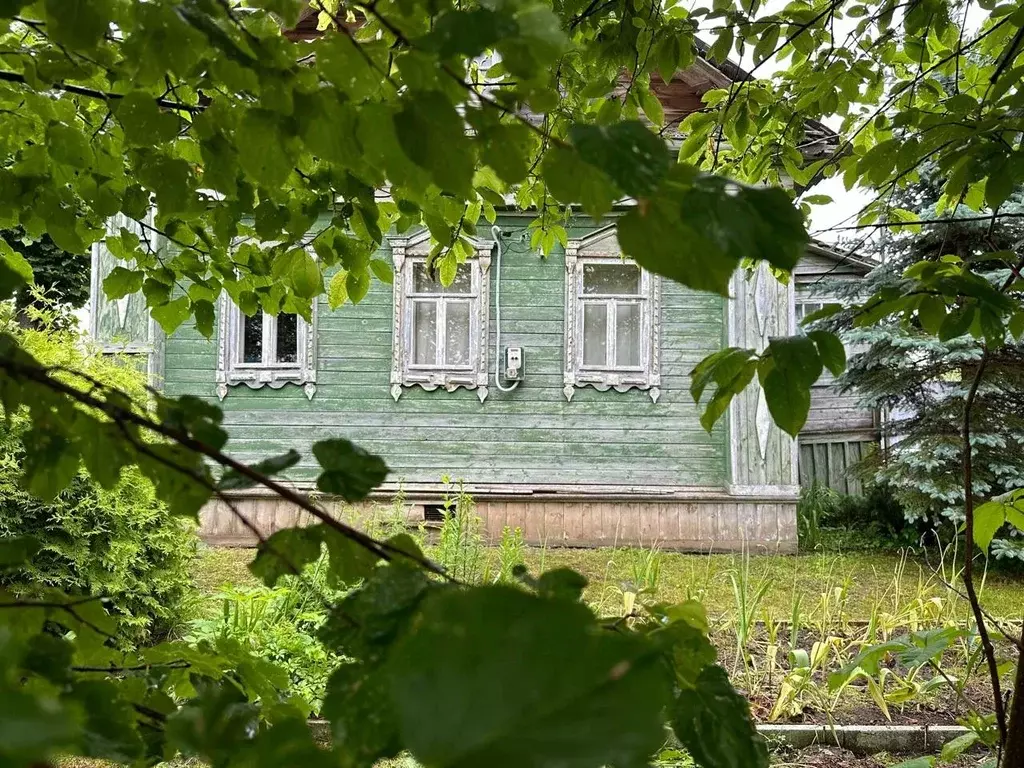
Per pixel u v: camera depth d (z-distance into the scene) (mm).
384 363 6613
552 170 537
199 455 646
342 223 1586
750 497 6340
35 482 685
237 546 5977
